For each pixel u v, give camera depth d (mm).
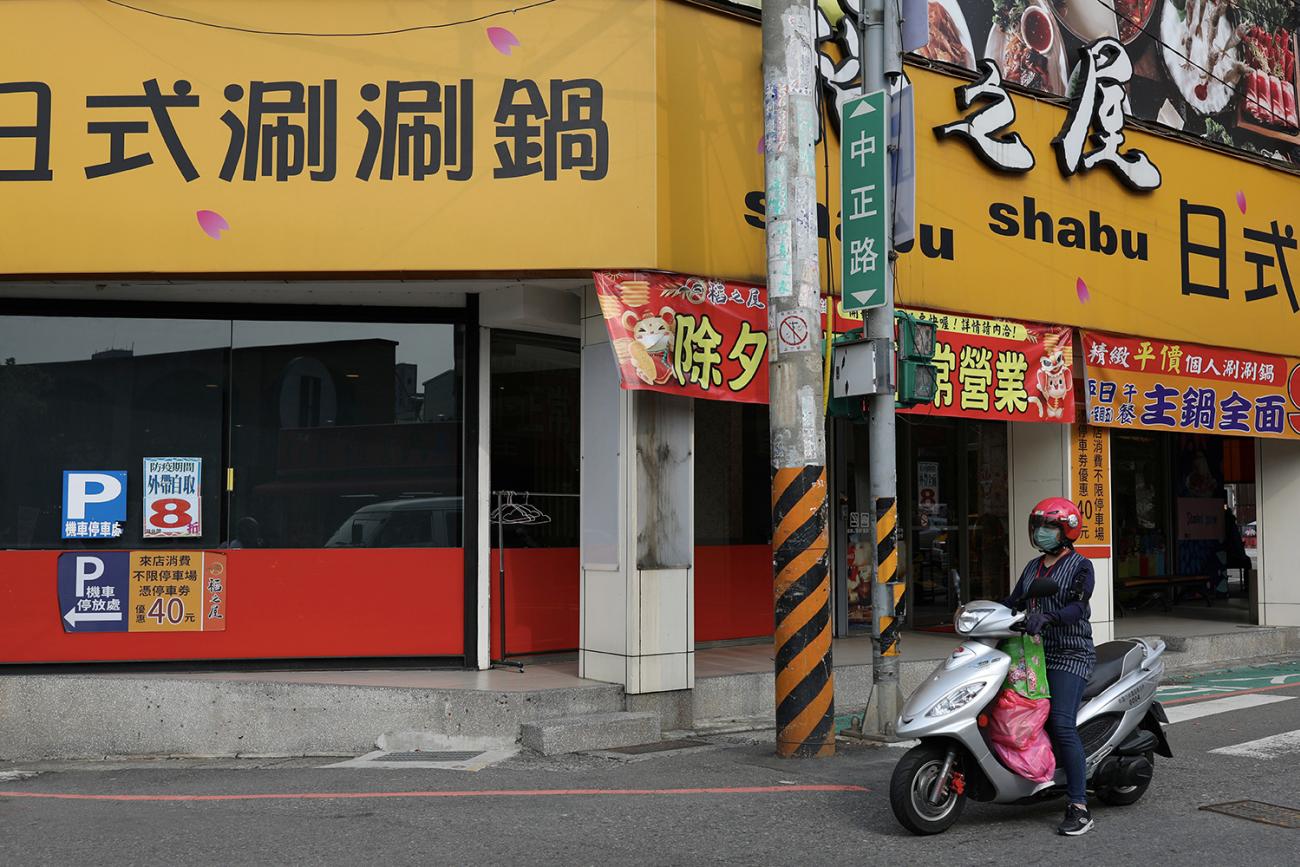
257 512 9445
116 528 9297
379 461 9641
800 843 5707
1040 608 6012
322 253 8305
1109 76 11570
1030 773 5816
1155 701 6570
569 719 8195
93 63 8344
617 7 8492
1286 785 6824
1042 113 11070
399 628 9484
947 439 13688
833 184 9625
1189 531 16906
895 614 8406
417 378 9727
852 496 12672
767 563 11797
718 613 11406
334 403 9648
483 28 8453
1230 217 12750
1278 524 13805
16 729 8617
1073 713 5883
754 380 8805
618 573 8680
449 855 5559
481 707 8250
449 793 6883
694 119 8688
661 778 7180
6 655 9078
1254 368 12836
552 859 5477
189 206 8305
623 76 8445
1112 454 15891
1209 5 12828
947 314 10172
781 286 7844
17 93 8312
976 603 5992
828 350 8609
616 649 8680
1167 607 16203
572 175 8391
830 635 7867
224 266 8281
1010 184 10750
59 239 8266
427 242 8336
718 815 6242
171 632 9242
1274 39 13555
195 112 8344
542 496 10109
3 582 9117
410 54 8422
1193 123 12500
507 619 9859
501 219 8359
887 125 8297
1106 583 11547
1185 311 12164
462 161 8383
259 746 8469
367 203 8344
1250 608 14203
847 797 6621
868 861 5418
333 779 7406
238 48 8383
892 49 8469
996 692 5805
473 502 9617
